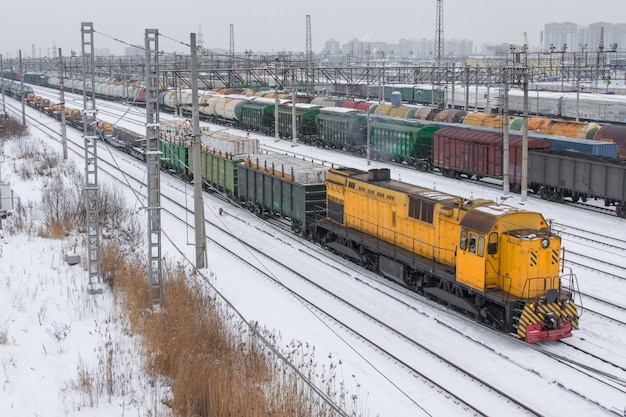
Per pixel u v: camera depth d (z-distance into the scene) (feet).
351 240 90.12
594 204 126.93
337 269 87.92
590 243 99.30
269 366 55.16
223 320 64.90
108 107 340.18
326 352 61.62
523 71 129.18
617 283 80.94
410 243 79.82
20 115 313.94
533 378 55.57
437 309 72.28
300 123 215.92
